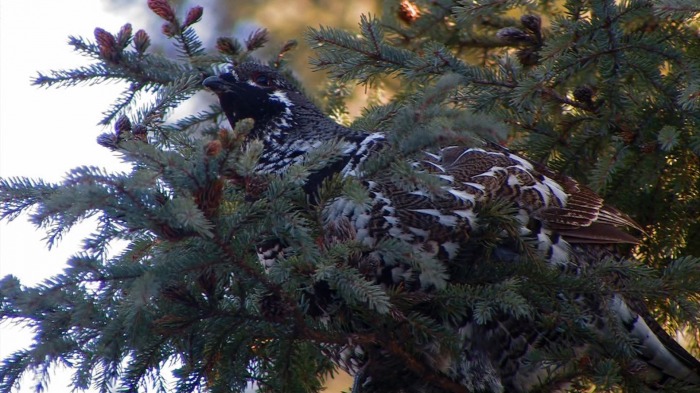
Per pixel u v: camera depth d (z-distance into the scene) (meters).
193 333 6.72
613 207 8.36
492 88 8.52
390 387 7.66
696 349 9.29
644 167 8.32
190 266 6.02
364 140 8.10
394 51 8.75
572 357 7.12
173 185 5.75
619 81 8.17
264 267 7.59
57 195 5.57
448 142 6.09
